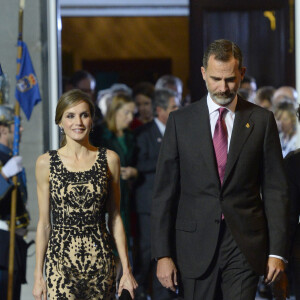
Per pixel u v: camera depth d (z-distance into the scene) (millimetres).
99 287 10781
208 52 10328
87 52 29141
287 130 18094
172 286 10648
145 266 16922
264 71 22828
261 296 17828
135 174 16938
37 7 15250
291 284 17297
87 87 20047
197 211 10539
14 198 13828
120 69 29406
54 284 10680
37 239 11023
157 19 29266
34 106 14906
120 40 29188
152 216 10727
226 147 10547
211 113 10633
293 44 22578
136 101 20688
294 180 11445
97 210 10852
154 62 29469
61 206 10789
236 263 10414
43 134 14930
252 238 10430
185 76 29703
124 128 17188
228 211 10367
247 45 22844
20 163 14078
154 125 17297
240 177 10414
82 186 10805
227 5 22797
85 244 10742
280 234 10430
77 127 10820
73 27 28938
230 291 10422
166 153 10742
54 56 15242
